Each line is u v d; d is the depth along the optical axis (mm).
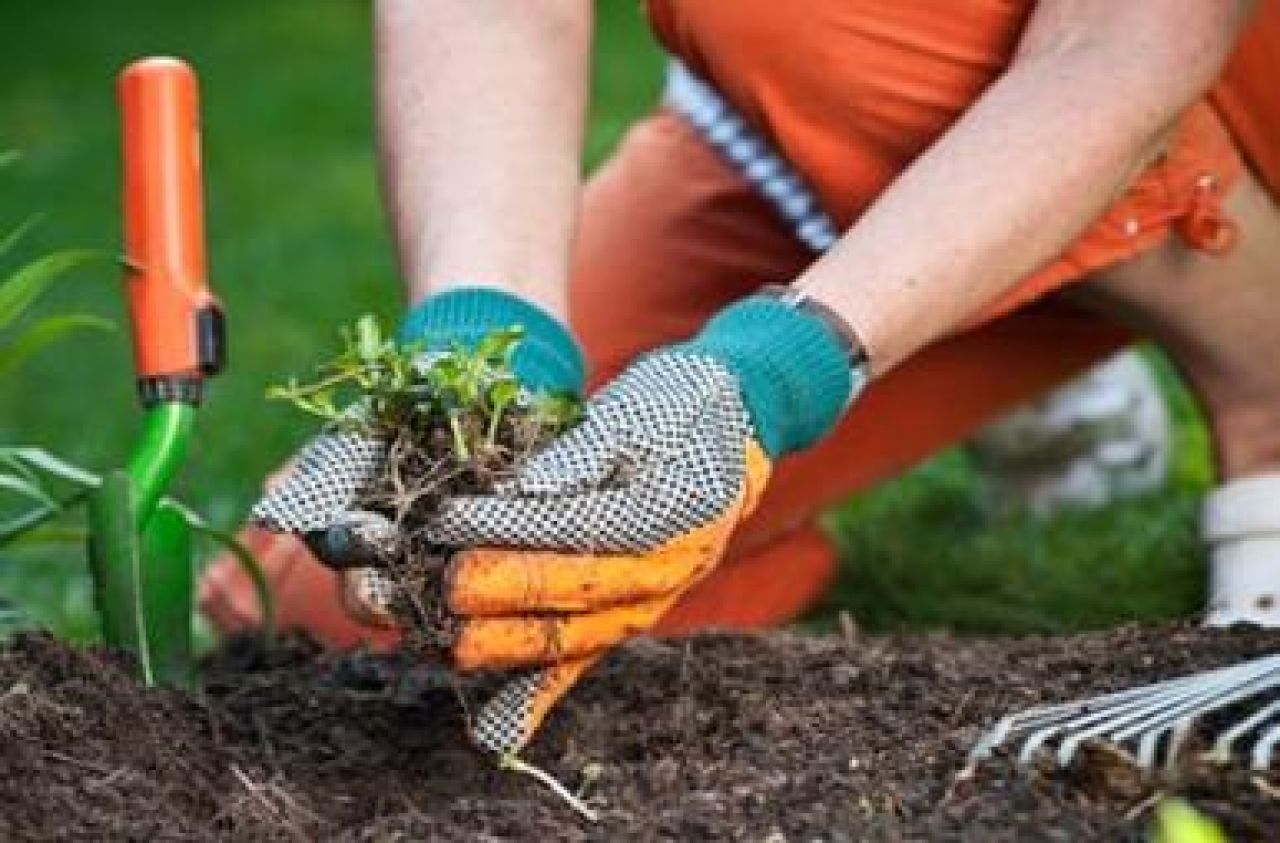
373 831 2545
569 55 3057
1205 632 3055
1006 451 4664
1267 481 3590
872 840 2457
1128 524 4547
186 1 9547
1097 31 2867
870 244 2734
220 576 3818
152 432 2930
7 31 9156
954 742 2691
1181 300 3484
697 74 3512
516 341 2574
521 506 2447
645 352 3859
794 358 2650
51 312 6234
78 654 2803
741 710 2875
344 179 7320
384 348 2549
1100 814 2492
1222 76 3266
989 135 2797
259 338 5844
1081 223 2828
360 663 3148
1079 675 2951
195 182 2961
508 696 2646
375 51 3092
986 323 3713
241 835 2566
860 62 3229
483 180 2951
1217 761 2555
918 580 4379
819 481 3881
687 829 2510
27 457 2973
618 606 2541
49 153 7703
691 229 3844
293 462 2898
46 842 2457
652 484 2482
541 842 2516
